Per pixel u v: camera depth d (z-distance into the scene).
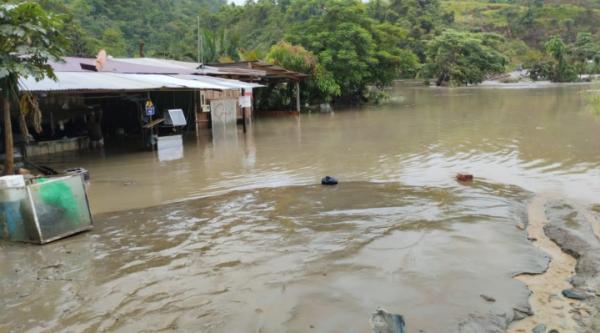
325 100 28.09
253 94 25.47
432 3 86.00
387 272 4.72
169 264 5.07
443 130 16.86
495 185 8.70
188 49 53.88
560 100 29.39
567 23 89.50
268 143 14.72
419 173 9.89
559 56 57.53
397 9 78.00
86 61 16.70
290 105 25.83
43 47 7.76
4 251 5.61
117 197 8.39
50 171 9.84
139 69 17.81
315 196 7.96
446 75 55.91
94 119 14.81
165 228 6.39
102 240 5.95
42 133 14.20
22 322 3.91
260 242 5.70
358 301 4.10
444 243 5.54
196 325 3.78
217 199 7.98
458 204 7.31
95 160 12.15
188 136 16.84
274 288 4.39
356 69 28.98
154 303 4.17
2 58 7.48
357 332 3.60
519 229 6.11
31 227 5.80
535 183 8.81
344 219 6.58
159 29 73.31
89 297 4.32
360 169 10.43
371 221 6.45
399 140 14.69
